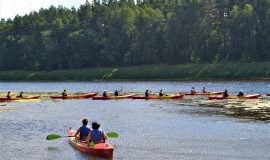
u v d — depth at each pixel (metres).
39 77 159.00
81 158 27.17
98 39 164.62
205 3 142.38
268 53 132.88
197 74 129.38
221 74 125.81
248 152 28.14
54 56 167.62
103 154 27.14
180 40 144.12
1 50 182.25
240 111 48.44
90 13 183.00
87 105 59.12
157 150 28.97
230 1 156.50
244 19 136.75
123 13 158.25
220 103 58.69
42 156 27.73
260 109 50.06
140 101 64.12
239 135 33.62
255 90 84.25
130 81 130.62
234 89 88.00
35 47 175.12
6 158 27.28
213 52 140.38
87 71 152.75
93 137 28.61
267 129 35.81
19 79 161.62
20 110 53.34
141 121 42.16
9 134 35.50
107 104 60.19
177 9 145.62
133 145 30.59
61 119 44.50
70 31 174.50
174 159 26.61
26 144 31.41
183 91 85.69
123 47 156.25
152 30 149.38
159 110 51.34
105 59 158.12
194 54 142.12
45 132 36.44
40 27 180.25
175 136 33.78
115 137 31.41
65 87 109.25
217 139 32.34
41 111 52.06
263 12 140.38
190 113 47.59
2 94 83.94
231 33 138.62
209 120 41.62
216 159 26.55
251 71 123.25
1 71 175.25
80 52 162.75
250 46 135.62
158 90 90.25
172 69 136.50
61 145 30.91
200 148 29.44
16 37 185.50
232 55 137.50
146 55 148.12
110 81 134.88
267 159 26.44
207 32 142.88
